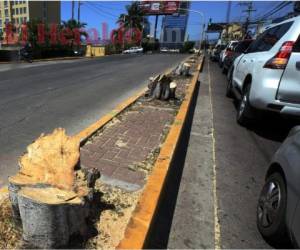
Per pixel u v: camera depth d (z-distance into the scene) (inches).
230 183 152.4
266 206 114.5
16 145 186.4
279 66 189.5
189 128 238.4
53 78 505.4
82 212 88.4
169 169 147.9
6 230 92.0
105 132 199.3
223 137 219.0
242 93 245.4
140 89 404.2
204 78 550.6
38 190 84.6
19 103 302.5
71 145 103.6
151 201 113.3
